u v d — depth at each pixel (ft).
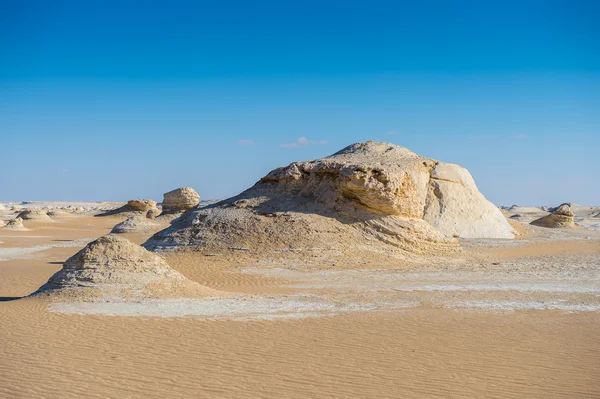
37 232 181.57
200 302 52.65
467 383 32.32
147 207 254.88
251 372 33.63
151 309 48.78
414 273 82.33
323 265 87.71
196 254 93.97
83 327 42.60
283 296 59.88
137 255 56.44
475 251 112.37
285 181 110.52
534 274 81.20
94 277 53.83
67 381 31.68
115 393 30.09
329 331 43.42
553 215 172.65
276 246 94.38
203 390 30.68
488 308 53.93
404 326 45.60
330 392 30.66
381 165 106.01
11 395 29.68
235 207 107.04
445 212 136.67
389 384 31.99
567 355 37.83
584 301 58.29
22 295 65.46
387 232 100.73
